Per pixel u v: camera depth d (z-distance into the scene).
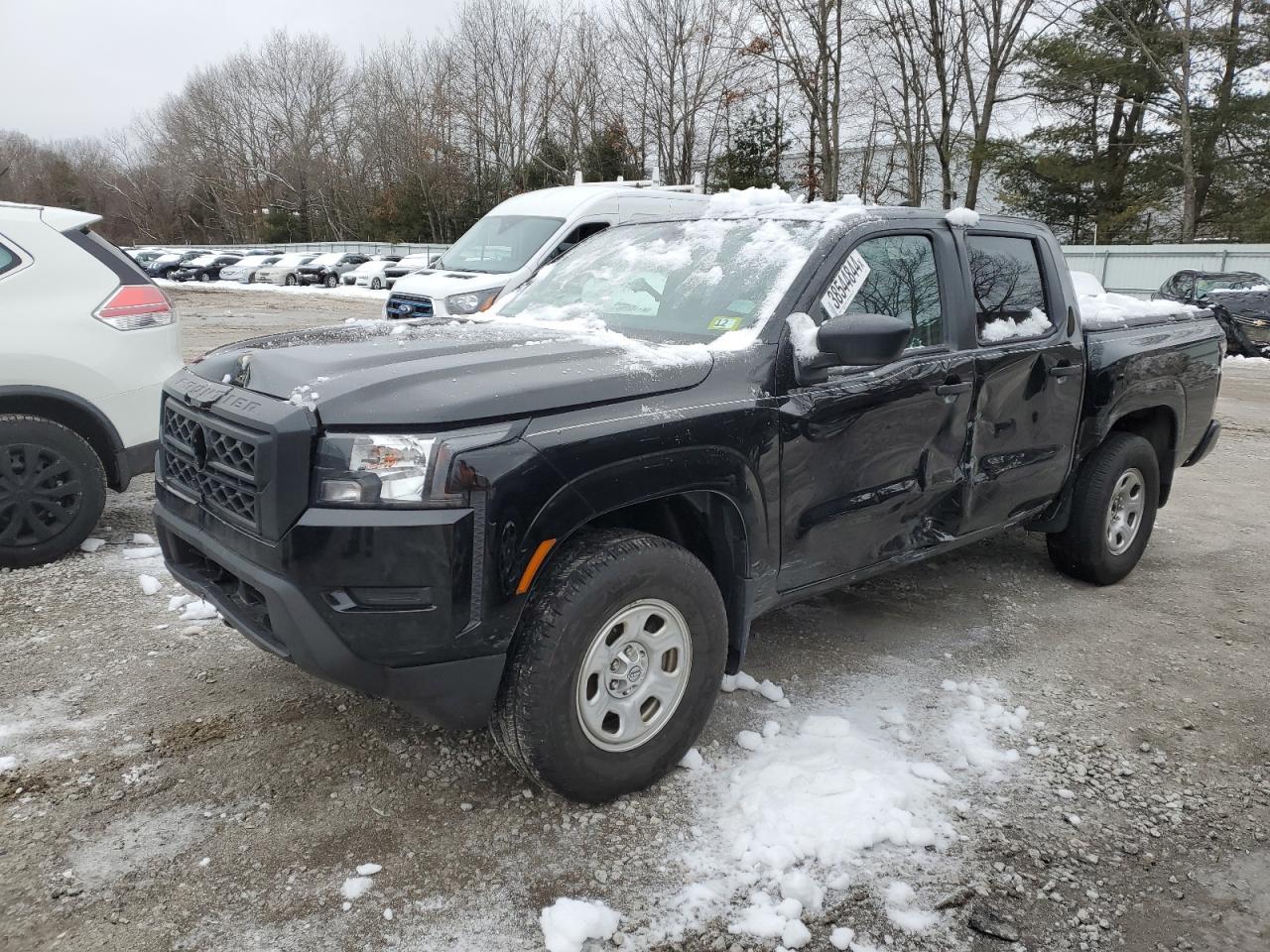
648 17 41.25
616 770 2.82
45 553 4.79
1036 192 34.75
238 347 3.27
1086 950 2.36
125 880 2.51
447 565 2.44
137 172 87.88
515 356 2.85
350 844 2.67
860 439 3.40
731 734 3.32
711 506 3.04
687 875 2.57
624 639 2.79
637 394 2.80
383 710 3.43
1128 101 30.53
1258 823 2.91
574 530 2.63
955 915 2.45
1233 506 6.83
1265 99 29.36
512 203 11.95
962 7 32.72
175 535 3.10
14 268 4.70
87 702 3.44
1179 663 4.06
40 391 4.70
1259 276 18.88
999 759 3.21
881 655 4.05
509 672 2.63
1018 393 4.09
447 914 2.40
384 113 63.28
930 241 3.86
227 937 2.31
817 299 3.34
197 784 2.95
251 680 3.64
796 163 40.69
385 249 51.81
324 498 2.48
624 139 44.69
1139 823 2.88
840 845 2.68
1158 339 4.93
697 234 3.95
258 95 75.31
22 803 2.82
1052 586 5.00
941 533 3.96
